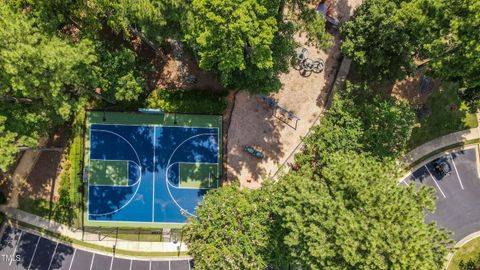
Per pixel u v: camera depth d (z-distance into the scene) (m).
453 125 52.06
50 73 38.84
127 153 52.16
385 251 33.22
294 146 51.88
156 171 52.12
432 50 39.38
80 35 46.34
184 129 52.19
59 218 51.91
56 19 41.88
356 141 43.72
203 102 51.38
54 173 51.78
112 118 52.06
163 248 51.94
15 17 39.34
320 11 50.59
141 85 47.53
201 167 52.09
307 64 51.38
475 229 51.34
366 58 45.28
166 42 51.53
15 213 51.88
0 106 41.91
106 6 41.69
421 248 33.09
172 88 51.88
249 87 45.28
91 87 47.56
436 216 51.50
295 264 40.22
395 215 34.50
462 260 50.69
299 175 42.44
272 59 40.38
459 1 36.66
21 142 41.16
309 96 51.88
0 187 51.94
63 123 49.56
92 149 51.91
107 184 51.94
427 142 52.09
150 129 52.25
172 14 39.25
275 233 41.06
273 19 37.41
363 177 36.91
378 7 42.84
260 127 51.97
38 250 51.75
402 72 46.16
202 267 43.22
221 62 38.88
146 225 51.91
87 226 51.72
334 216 34.75
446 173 51.72
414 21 39.69
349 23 45.12
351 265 34.09
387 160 41.03
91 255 51.88
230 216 42.75
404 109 45.03
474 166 52.03
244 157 51.94
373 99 48.31
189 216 49.03
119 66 45.47
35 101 43.44
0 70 38.38
